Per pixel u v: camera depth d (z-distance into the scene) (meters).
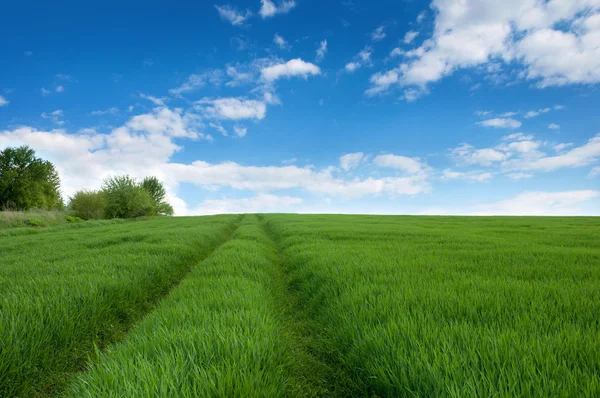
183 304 4.20
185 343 2.82
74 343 3.88
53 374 3.39
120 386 2.19
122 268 6.92
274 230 20.39
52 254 9.68
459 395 1.95
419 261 6.75
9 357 3.06
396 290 4.47
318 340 3.87
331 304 4.54
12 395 3.02
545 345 2.52
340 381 2.95
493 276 5.43
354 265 6.43
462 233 14.31
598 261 6.77
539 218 31.47
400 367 2.44
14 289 5.00
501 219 30.50
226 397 2.12
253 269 7.04
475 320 3.36
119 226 25.47
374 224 22.39
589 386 1.94
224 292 4.82
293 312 5.32
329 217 37.53
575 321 3.24
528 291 4.31
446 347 2.61
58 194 49.34
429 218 33.97
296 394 2.70
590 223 22.23
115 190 43.50
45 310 3.93
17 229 20.64
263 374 2.54
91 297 4.73
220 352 2.70
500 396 1.94
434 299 3.96
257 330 3.20
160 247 10.03
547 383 2.04
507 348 2.53
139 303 5.75
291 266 8.39
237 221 36.69
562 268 6.05
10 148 42.91
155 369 2.36
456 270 5.99
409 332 2.94
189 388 2.13
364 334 3.11
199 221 31.16
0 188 40.78
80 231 20.58
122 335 4.59
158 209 61.22
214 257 8.45
